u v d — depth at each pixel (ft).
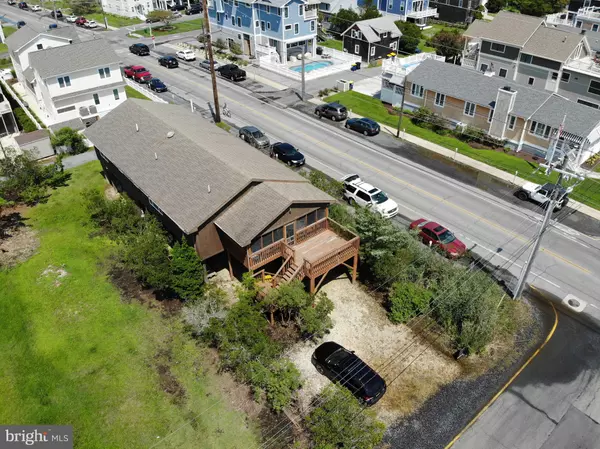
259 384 74.23
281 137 155.53
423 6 281.95
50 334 85.10
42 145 140.97
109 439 68.90
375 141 154.40
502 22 181.98
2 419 71.77
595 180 132.16
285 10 211.41
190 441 68.64
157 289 92.99
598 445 69.05
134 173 104.78
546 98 145.28
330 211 105.09
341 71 215.31
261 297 85.40
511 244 107.86
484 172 137.18
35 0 368.68
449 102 161.58
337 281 97.35
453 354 82.17
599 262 102.99
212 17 247.91
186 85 198.08
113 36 272.51
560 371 79.51
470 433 70.03
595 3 252.21
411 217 116.47
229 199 88.53
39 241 108.17
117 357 80.84
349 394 69.41
